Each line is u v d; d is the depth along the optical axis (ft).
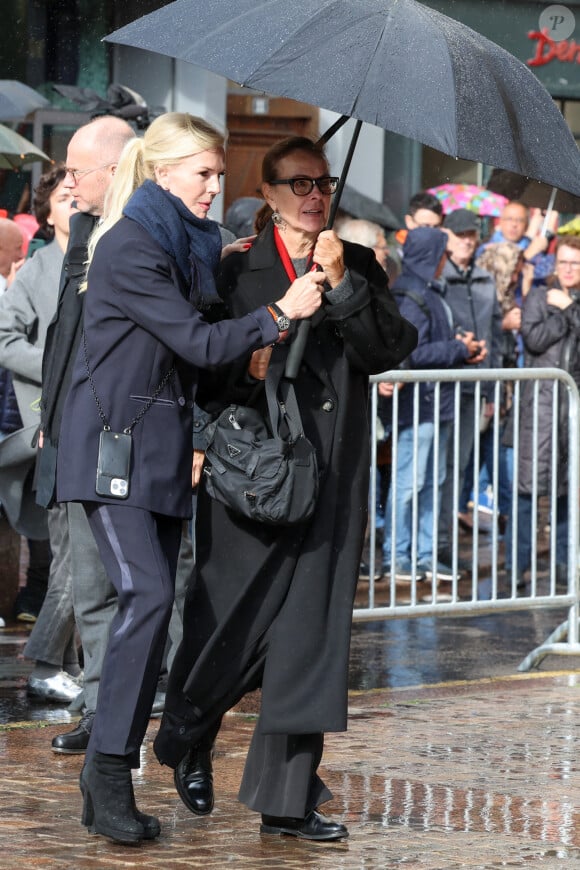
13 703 26.84
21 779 21.58
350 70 17.90
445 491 37.14
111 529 18.53
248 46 18.31
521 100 18.74
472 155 17.71
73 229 23.11
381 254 42.34
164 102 61.36
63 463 18.79
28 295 28.50
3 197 57.52
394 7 18.58
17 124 59.11
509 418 38.34
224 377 19.17
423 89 17.87
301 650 18.57
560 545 40.50
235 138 62.80
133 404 18.53
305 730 18.37
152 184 18.70
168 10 19.39
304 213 19.06
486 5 68.23
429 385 34.71
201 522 19.07
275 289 19.12
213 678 18.76
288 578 18.69
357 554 19.02
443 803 20.99
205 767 19.67
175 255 18.58
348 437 19.07
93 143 22.93
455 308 43.11
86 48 60.64
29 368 28.17
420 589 35.14
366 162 64.49
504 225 52.21
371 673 31.07
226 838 18.99
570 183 18.75
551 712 27.43
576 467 32.37
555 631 32.35
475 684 30.04
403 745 24.58
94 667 23.15
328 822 19.11
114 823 18.42
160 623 18.44
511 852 18.63
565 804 21.07
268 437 19.06
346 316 18.67
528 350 43.06
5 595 35.12
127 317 18.52
